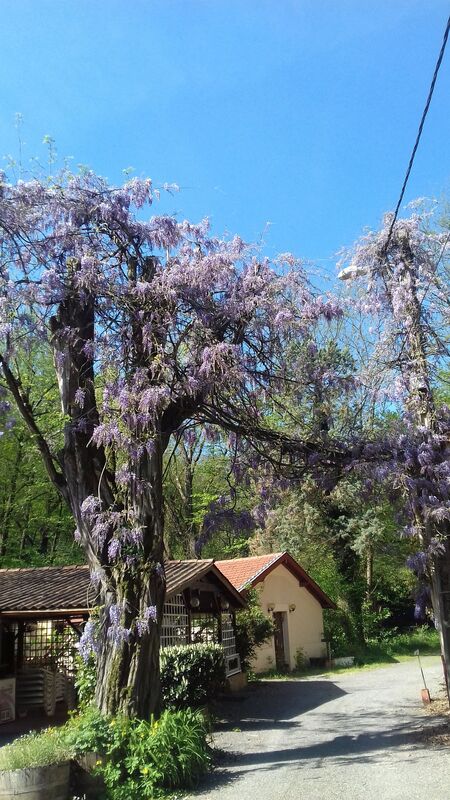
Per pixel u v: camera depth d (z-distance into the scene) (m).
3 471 24.77
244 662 19.14
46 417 19.25
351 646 26.11
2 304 8.51
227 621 18.52
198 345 9.08
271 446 10.48
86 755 7.25
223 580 16.86
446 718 10.78
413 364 10.84
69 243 9.38
